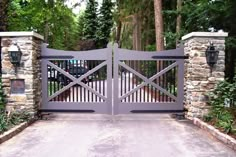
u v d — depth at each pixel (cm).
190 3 1201
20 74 782
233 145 527
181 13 1236
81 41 3416
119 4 1667
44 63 840
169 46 1384
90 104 836
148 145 555
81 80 834
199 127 714
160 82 847
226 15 1050
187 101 820
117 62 829
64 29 2256
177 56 837
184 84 842
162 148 536
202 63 784
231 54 1155
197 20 1133
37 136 625
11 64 782
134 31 2127
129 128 703
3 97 780
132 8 1577
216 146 548
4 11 981
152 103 838
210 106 776
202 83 783
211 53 773
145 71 850
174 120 807
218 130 625
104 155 495
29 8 1645
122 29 2483
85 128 703
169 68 838
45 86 839
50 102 837
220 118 696
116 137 616
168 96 845
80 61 836
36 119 807
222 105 741
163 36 1327
